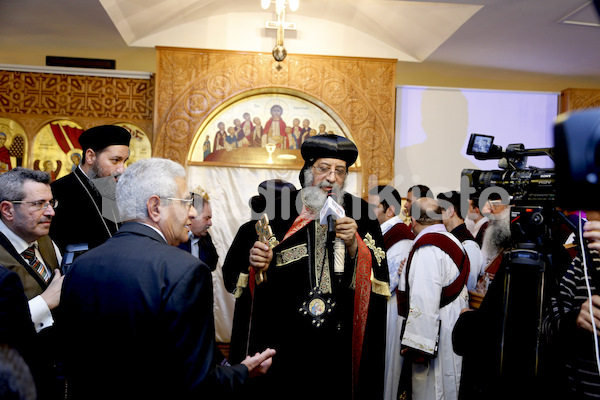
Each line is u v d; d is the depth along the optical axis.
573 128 0.74
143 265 1.40
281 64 6.72
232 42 6.93
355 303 2.20
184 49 6.59
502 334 1.62
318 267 2.25
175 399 1.31
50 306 1.89
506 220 2.81
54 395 1.71
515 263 1.61
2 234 2.05
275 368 2.13
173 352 1.32
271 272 2.28
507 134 7.21
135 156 6.79
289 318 2.17
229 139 6.79
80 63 6.76
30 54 7.19
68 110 6.71
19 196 2.05
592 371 1.63
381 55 7.18
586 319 1.49
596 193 0.72
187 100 6.58
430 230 3.00
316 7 6.69
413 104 7.15
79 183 3.04
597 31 5.97
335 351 2.14
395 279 3.52
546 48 6.65
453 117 7.17
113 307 1.36
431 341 2.67
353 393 2.18
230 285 2.41
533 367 1.57
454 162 7.16
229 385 1.43
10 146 6.62
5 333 1.29
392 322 3.42
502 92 7.21
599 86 8.04
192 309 1.35
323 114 6.91
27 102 6.66
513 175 1.70
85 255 1.49
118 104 6.80
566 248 2.05
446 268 2.77
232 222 6.65
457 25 6.07
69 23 6.21
